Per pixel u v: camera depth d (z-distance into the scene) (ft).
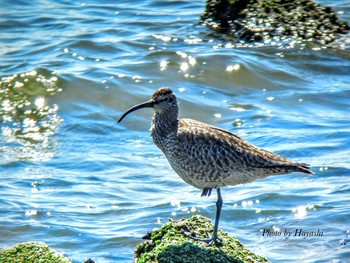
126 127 60.13
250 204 46.21
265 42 76.54
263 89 67.05
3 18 82.74
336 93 65.77
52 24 81.25
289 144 54.90
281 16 79.51
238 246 35.42
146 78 67.36
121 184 49.88
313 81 68.90
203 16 81.51
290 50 74.64
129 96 64.49
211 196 47.83
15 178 50.55
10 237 42.32
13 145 56.70
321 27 78.79
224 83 67.62
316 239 41.29
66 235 42.52
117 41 75.51
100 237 42.19
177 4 88.74
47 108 62.69
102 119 61.21
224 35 78.02
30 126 60.13
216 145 37.86
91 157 54.29
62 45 74.59
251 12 80.07
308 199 46.32
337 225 42.73
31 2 88.74
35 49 73.77
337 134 56.65
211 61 70.79
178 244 33.73
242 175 37.99
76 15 84.43
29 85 65.57
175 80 67.56
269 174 37.93
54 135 58.65
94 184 49.78
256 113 61.46
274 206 45.75
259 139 56.18
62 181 50.11
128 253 40.42
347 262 38.45
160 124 40.37
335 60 73.15
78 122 60.64
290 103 63.87
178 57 71.56
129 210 45.93
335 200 45.91
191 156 38.47
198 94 65.16
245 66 69.92
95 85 65.57
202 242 35.09
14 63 69.87
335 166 50.96
